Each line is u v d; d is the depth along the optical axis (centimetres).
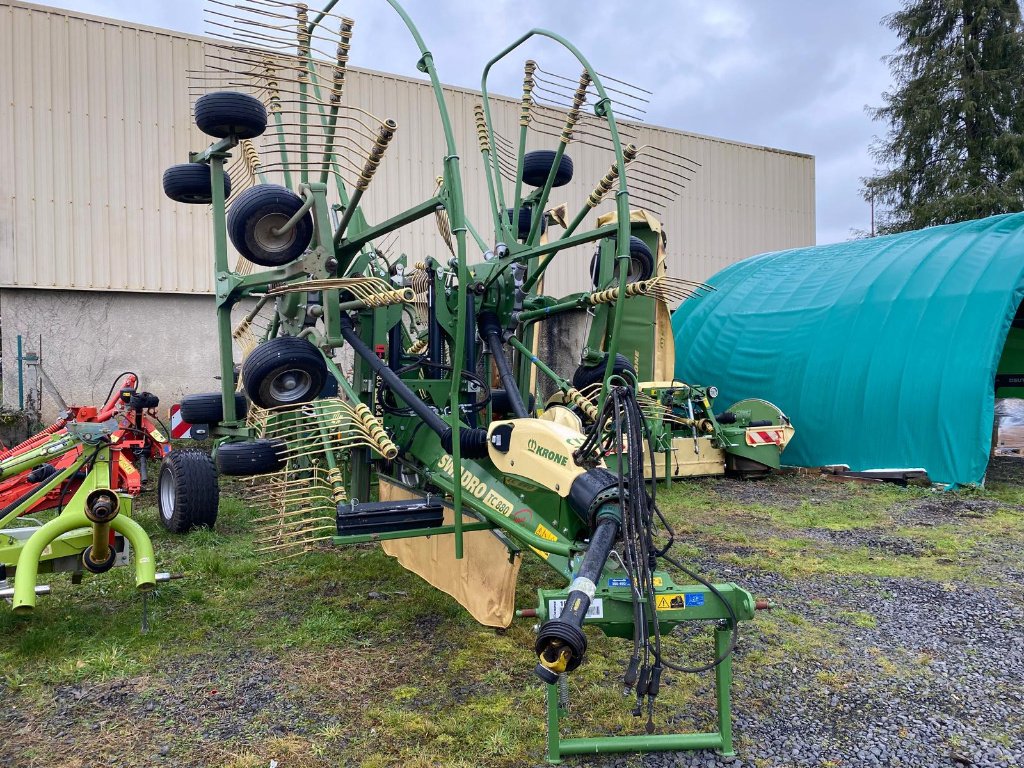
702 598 303
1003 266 908
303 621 459
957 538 675
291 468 525
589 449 340
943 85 2730
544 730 332
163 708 352
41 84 1100
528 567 563
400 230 1345
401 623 456
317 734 329
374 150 426
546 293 1461
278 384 487
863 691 373
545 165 610
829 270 1177
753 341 1173
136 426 698
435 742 323
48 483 465
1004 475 1027
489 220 1425
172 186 590
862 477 963
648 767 305
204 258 1212
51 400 1122
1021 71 2695
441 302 509
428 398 516
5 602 467
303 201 493
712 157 1716
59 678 380
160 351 1197
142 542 434
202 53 1201
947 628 458
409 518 415
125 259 1159
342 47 453
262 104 536
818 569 580
